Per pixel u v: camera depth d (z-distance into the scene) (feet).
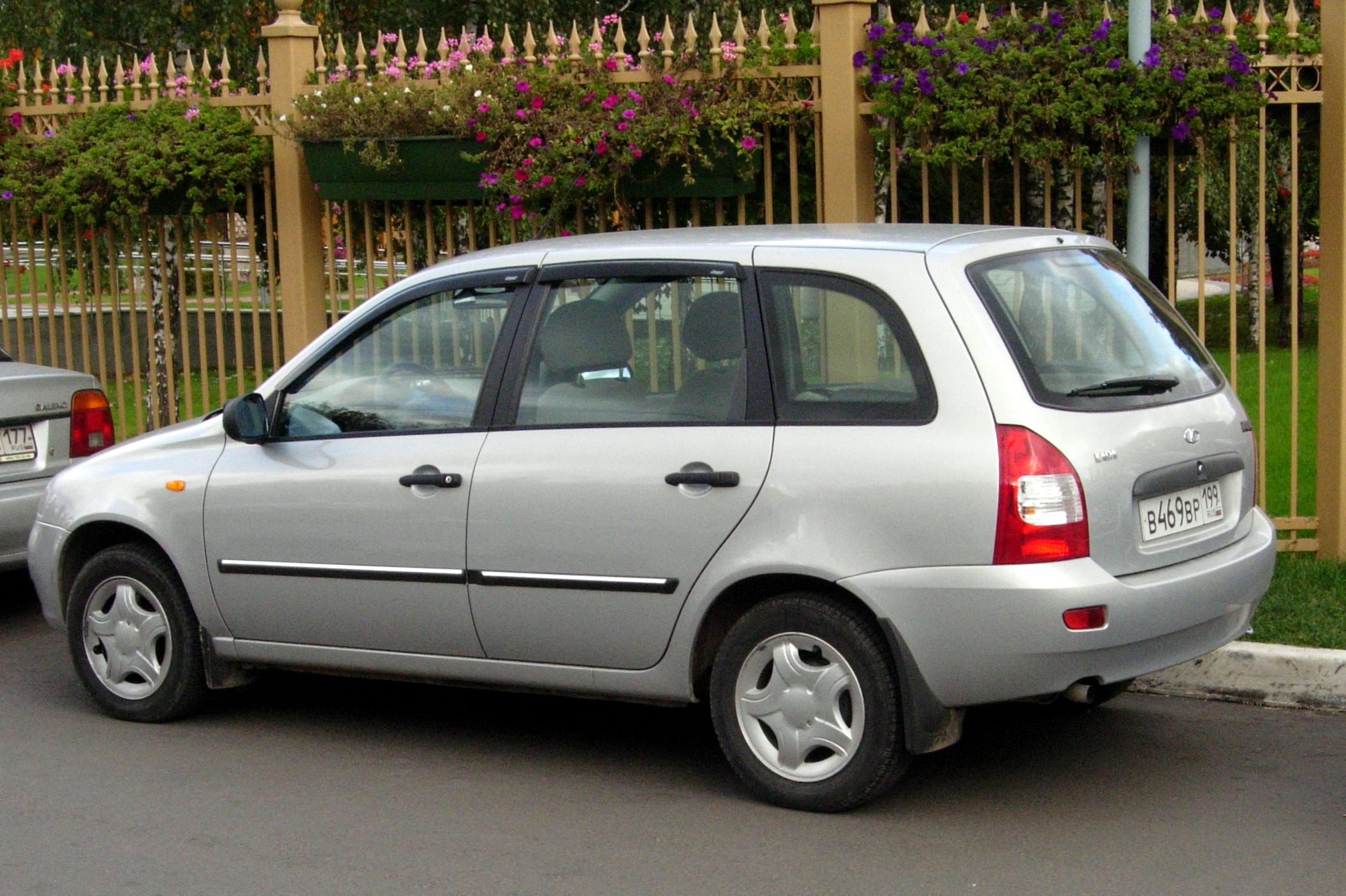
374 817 16.15
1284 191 51.80
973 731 18.47
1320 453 24.23
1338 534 24.07
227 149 30.50
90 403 25.02
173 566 19.31
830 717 15.38
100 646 20.04
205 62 31.35
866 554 14.79
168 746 18.79
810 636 15.37
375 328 18.24
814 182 26.96
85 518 19.66
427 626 17.39
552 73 27.07
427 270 18.15
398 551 17.35
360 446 17.81
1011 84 23.58
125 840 15.60
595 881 14.26
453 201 29.25
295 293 30.78
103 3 58.70
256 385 31.53
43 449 24.22
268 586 18.37
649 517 15.84
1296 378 24.63
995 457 14.30
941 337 14.84
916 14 46.60
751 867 14.47
